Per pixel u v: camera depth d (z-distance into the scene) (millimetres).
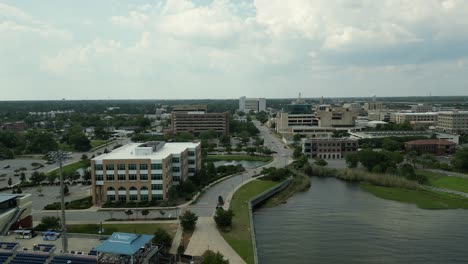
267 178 166375
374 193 152500
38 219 111125
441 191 151875
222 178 168000
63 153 86375
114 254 77062
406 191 154250
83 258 75812
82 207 122562
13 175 180625
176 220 109438
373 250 96125
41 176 157125
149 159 129250
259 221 119438
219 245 91812
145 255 77812
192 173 159625
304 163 195125
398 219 120062
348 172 178125
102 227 103000
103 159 128750
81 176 174625
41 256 77000
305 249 96938
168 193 133375
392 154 193500
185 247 90438
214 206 124125
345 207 133750
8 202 95000
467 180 164500
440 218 120812
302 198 146625
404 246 98500
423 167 188125
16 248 80625
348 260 90312
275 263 88688
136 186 129875
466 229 110500
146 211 110312
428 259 90688
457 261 89500
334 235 106625
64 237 79812
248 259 84625
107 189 129750
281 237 105500
